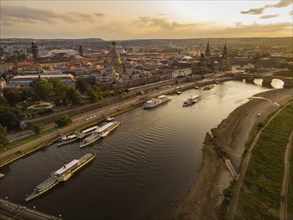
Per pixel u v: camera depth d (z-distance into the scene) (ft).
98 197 339.57
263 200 313.73
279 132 528.22
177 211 304.30
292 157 418.31
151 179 378.12
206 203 314.76
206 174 383.04
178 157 445.37
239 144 479.41
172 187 356.18
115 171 404.57
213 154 449.06
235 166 399.03
